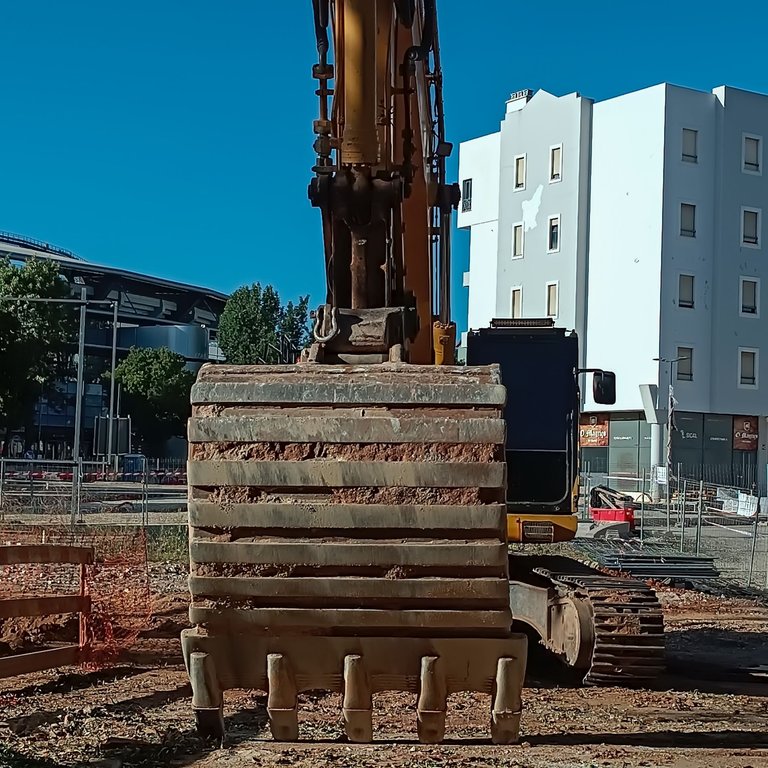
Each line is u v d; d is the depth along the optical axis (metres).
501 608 5.95
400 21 7.49
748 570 22.70
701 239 50.16
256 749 7.02
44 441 85.94
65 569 17.95
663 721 8.60
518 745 7.38
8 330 52.62
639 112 50.22
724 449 50.59
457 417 5.85
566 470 11.51
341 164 7.22
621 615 10.02
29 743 7.38
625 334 50.38
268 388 5.97
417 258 8.70
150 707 8.82
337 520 5.83
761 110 51.47
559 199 52.88
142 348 87.12
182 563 20.05
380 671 6.09
